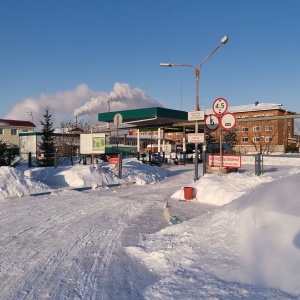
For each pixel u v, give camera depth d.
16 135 57.81
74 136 38.84
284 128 56.44
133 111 27.50
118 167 18.73
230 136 51.94
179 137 68.81
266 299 3.86
